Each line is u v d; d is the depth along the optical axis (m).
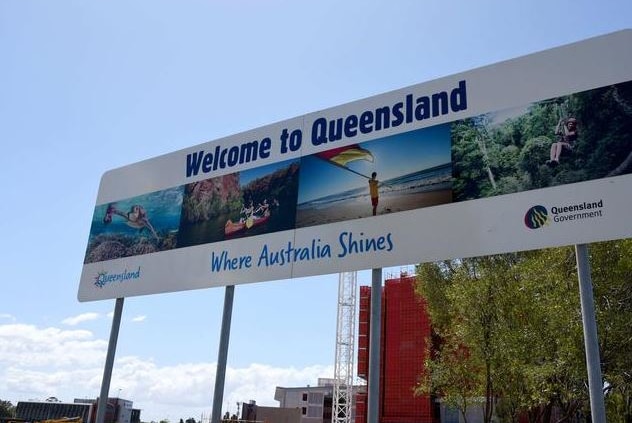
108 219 14.80
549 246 8.63
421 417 53.62
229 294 12.05
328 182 11.31
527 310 19.28
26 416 92.88
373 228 10.44
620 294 18.98
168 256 13.29
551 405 21.72
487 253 9.14
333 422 89.19
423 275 26.67
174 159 14.13
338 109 11.69
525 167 9.21
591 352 7.78
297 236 11.38
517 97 9.66
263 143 12.63
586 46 9.21
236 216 12.48
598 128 8.75
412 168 10.35
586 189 8.58
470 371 22.45
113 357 13.27
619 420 22.08
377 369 9.55
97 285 14.33
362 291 66.56
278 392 112.00
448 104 10.34
